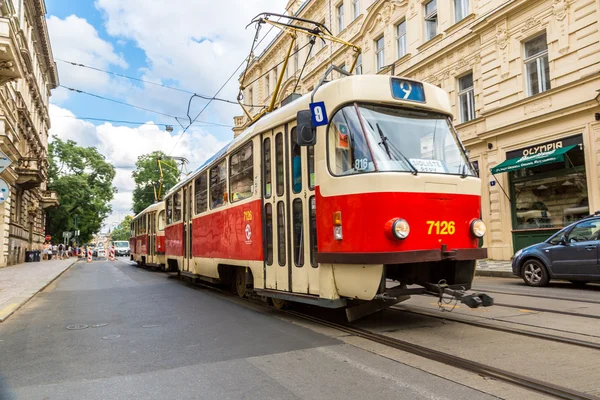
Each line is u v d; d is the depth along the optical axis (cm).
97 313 830
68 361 507
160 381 428
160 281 1466
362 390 388
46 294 1164
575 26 1417
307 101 662
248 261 812
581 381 388
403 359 471
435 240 568
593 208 1359
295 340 567
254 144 805
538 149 1531
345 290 585
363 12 2466
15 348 577
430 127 632
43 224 4303
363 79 602
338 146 598
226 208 935
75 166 4906
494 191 1706
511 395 364
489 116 1709
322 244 606
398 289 574
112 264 3019
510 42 1636
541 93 1505
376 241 543
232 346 549
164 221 1792
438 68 1967
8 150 2009
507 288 1014
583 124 1394
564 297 845
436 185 580
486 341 530
